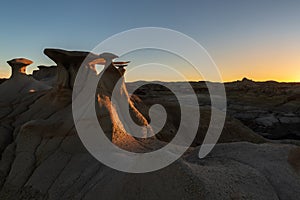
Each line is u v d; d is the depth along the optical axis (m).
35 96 10.96
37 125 8.09
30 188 6.73
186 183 5.22
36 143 7.90
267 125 25.38
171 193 5.06
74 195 6.04
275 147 8.02
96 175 6.39
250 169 6.61
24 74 12.88
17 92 11.71
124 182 5.41
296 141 13.16
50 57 9.31
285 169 6.84
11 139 8.83
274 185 6.24
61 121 8.13
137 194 5.14
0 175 7.37
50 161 7.30
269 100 36.84
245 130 15.76
